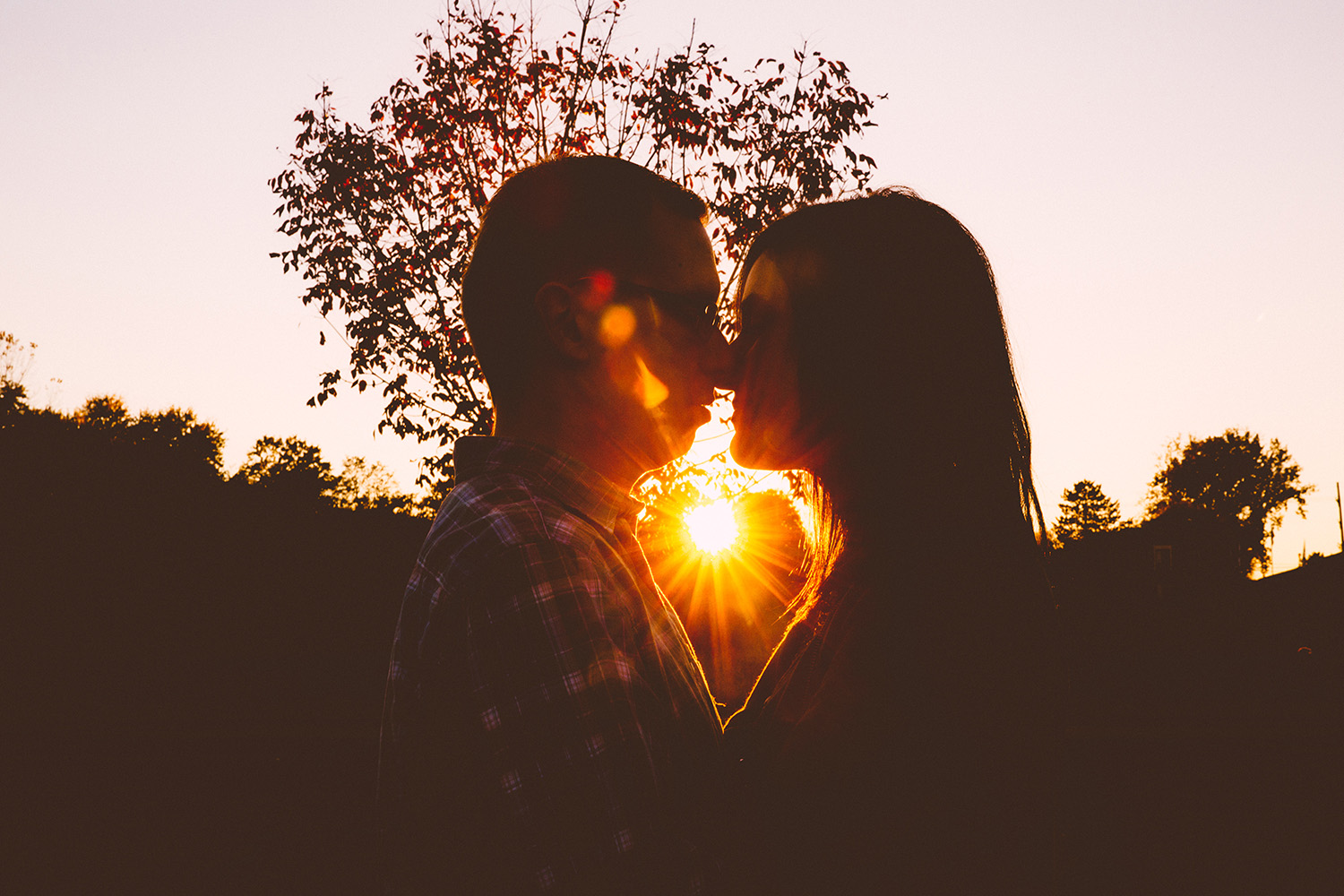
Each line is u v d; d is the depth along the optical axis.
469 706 0.92
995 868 1.08
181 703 17.97
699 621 3.72
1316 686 25.83
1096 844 8.55
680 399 1.30
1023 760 1.13
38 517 21.98
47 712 16.12
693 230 1.36
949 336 1.29
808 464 1.41
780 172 6.12
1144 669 28.09
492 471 1.13
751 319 1.41
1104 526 76.31
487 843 0.91
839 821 1.11
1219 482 79.50
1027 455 1.34
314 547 23.34
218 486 25.55
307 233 5.91
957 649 1.15
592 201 1.24
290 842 8.21
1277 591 31.20
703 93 6.17
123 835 8.30
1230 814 10.22
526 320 1.22
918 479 1.25
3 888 6.62
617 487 1.21
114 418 62.47
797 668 1.27
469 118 6.13
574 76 6.32
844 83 6.19
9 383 29.97
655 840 0.91
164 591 21.92
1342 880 7.39
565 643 0.92
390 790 1.03
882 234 1.33
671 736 1.09
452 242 5.92
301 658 21.86
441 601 0.97
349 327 5.82
